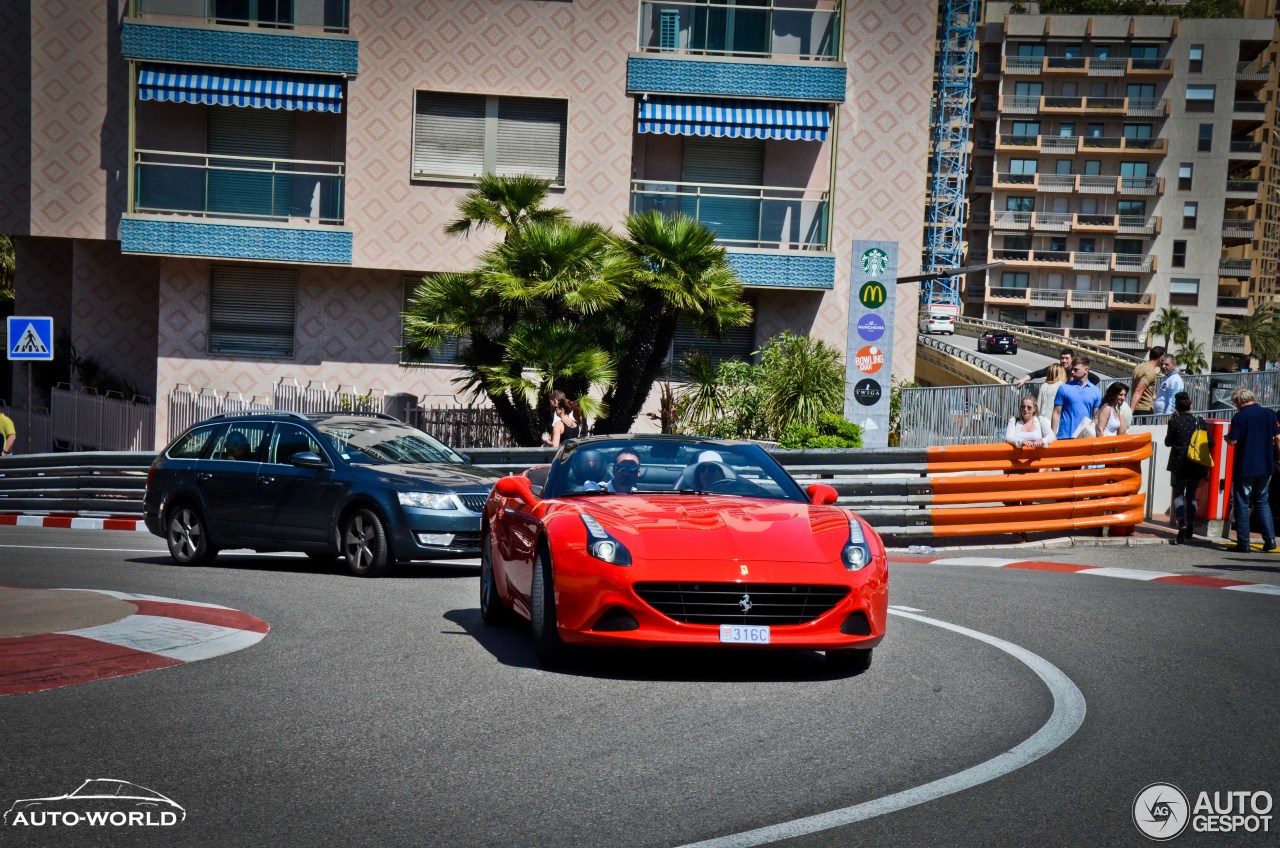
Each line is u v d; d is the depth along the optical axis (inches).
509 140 920.3
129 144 890.1
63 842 161.2
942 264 4106.8
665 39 919.0
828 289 903.7
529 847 159.6
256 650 295.0
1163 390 733.9
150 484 528.1
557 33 915.4
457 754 203.9
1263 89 4227.4
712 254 722.8
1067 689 258.1
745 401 802.2
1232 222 4018.2
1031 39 4079.7
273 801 178.7
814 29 922.1
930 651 301.7
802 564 261.0
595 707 237.9
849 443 644.1
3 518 807.1
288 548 486.6
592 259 726.5
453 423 815.1
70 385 1013.8
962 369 2440.9
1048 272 4104.3
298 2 902.4
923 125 938.1
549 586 270.4
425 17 907.4
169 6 896.3
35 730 217.5
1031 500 562.3
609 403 739.4
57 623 319.9
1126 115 4003.4
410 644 304.7
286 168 921.5
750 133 907.4
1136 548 557.0
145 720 225.3
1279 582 449.4
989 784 188.4
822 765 198.4
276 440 501.0
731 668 279.7
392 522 455.5
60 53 941.2
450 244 912.3
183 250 888.3
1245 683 269.0
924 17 933.8
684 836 163.9
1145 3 4638.3
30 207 941.8
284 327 930.7
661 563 257.0
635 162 931.3
